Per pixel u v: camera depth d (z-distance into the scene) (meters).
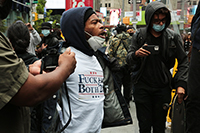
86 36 2.21
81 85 2.06
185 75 2.96
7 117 1.03
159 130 3.14
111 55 5.24
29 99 0.97
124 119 2.41
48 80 1.02
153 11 2.89
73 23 2.12
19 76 0.94
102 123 2.38
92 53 2.19
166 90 3.05
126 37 5.26
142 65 3.02
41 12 22.05
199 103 2.27
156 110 3.10
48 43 4.46
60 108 2.06
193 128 2.33
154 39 3.06
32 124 2.04
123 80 5.53
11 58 0.94
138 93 3.10
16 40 2.40
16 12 12.23
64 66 1.12
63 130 2.03
